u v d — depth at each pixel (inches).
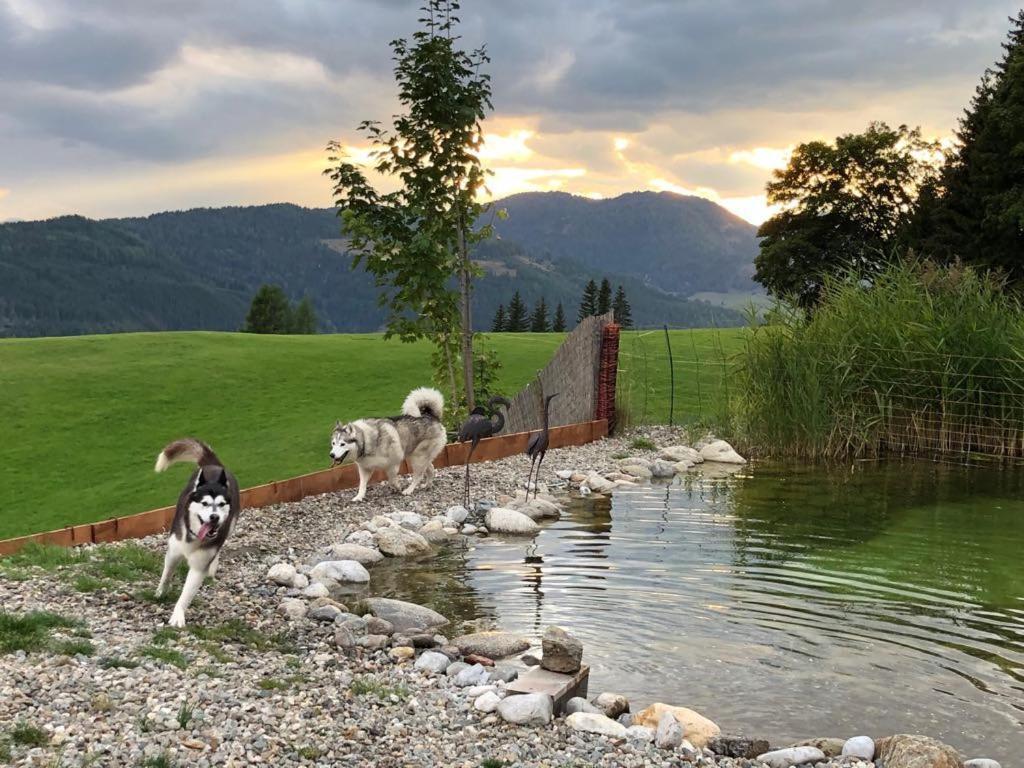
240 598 330.3
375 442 499.2
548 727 228.2
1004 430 666.8
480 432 512.4
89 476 714.2
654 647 295.1
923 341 684.1
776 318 734.5
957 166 1481.3
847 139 1712.6
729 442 723.4
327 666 266.4
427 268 657.6
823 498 535.5
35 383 1024.2
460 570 391.9
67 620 261.7
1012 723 241.6
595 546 427.8
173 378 1071.6
